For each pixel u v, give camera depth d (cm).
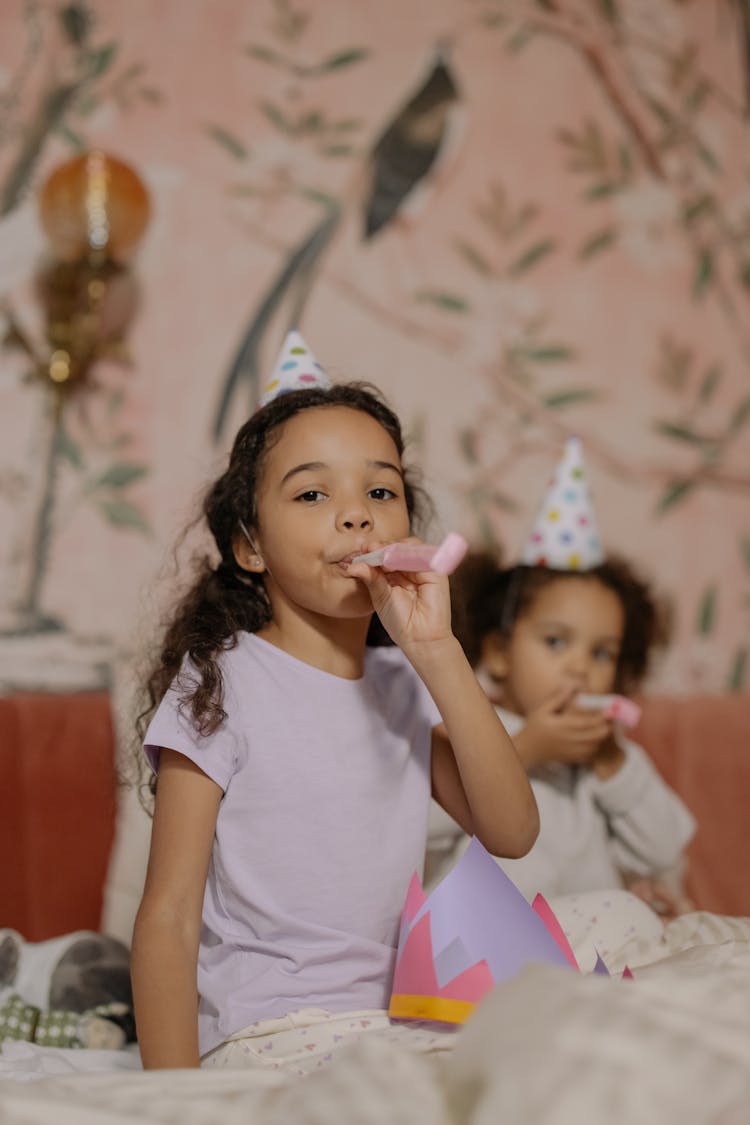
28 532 190
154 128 197
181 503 192
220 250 197
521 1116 49
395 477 101
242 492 104
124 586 191
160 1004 86
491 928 87
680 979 60
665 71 213
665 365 209
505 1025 54
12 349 191
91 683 189
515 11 209
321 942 94
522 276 206
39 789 163
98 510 192
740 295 212
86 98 195
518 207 207
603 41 211
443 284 204
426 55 206
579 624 155
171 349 195
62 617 190
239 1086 63
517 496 203
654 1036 52
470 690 96
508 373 204
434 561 86
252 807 96
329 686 100
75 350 190
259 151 200
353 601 97
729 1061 51
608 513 205
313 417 101
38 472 190
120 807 151
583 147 210
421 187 204
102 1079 63
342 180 202
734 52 214
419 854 101
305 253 200
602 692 157
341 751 98
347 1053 60
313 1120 54
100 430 192
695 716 182
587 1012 53
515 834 98
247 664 101
